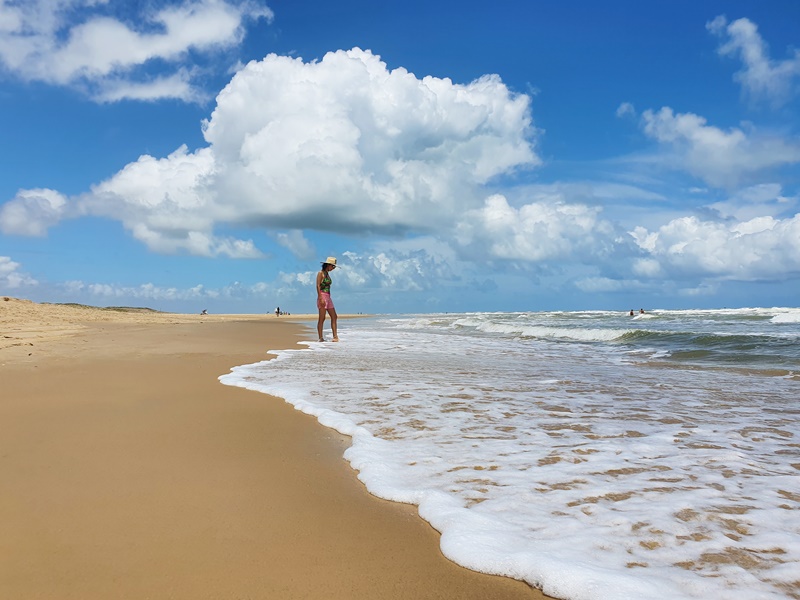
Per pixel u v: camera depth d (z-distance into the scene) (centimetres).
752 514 285
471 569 235
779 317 2558
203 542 254
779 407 567
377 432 458
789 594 208
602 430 466
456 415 524
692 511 289
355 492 325
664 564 233
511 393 648
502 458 385
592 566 230
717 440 434
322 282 1540
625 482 335
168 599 205
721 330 1842
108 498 305
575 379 770
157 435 438
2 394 582
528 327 1942
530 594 217
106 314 2655
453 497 310
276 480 342
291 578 224
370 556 246
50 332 1403
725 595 208
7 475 339
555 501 304
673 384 726
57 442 410
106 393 598
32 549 242
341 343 1480
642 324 2400
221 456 388
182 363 877
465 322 2722
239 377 750
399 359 1042
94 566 228
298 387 679
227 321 3412
